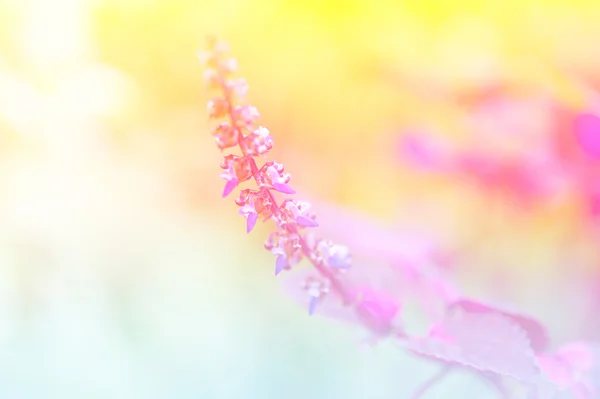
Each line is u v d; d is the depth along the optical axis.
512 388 0.45
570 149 0.60
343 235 0.50
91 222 0.69
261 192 0.42
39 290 0.62
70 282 0.63
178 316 0.61
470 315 0.45
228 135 0.42
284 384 0.57
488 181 0.61
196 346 0.59
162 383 0.58
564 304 0.56
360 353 0.58
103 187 0.72
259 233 0.71
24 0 0.69
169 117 0.78
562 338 0.53
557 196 0.60
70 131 0.73
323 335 0.60
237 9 0.80
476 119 0.62
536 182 0.60
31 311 0.61
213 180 0.74
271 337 0.60
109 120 0.74
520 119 0.61
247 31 0.79
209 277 0.66
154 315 0.62
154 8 0.78
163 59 0.78
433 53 0.68
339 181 0.69
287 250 0.43
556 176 0.60
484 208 0.61
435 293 0.48
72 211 0.70
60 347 0.59
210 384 0.58
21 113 0.70
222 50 0.42
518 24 0.66
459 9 0.69
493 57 0.64
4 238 0.65
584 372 0.45
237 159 0.42
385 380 0.56
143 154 0.76
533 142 0.61
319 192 0.68
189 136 0.78
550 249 0.60
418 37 0.70
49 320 0.61
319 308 0.46
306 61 0.77
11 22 0.69
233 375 0.58
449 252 0.58
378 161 0.68
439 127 0.65
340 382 0.57
